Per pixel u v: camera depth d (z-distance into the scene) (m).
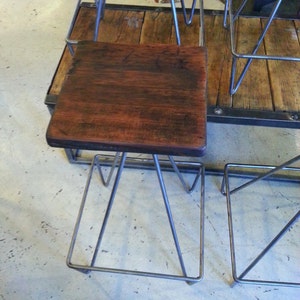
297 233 1.16
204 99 0.66
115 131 0.62
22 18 1.92
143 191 1.26
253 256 1.11
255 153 1.36
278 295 1.04
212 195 1.25
